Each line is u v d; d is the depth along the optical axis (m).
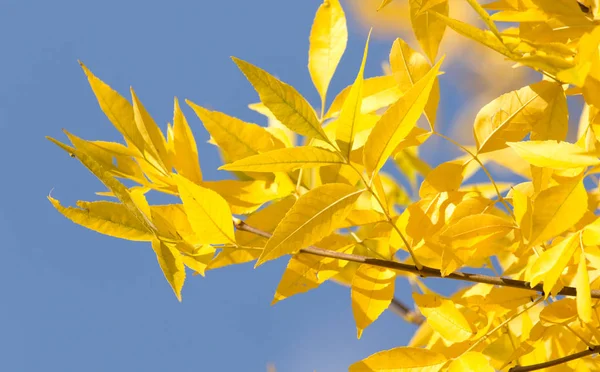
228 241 1.42
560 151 1.37
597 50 1.38
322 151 1.38
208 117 1.46
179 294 1.41
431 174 1.47
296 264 1.47
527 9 1.40
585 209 1.35
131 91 1.46
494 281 1.44
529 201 1.42
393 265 1.44
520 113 1.45
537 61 1.33
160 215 1.44
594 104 1.39
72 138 1.45
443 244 1.43
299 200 1.37
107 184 1.39
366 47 1.36
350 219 1.45
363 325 1.47
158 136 1.46
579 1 1.39
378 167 1.39
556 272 1.38
